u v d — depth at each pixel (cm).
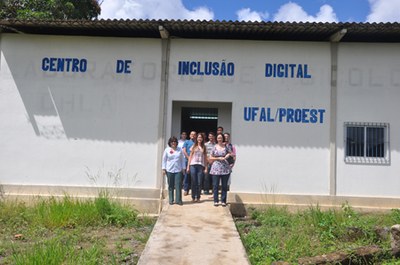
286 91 1011
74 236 752
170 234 671
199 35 1015
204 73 1024
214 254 582
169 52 1030
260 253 644
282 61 1018
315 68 1012
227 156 886
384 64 1006
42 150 1020
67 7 1803
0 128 1024
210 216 792
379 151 992
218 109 1078
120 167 1011
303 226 813
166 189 1000
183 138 1030
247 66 1021
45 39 1038
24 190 1008
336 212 886
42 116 1026
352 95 1003
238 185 997
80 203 903
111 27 964
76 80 1030
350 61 1009
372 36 977
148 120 1018
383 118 996
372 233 723
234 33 991
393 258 629
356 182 987
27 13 1617
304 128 1003
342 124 998
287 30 954
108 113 1022
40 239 732
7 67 1034
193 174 915
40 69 1034
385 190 982
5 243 704
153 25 941
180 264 540
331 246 688
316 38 1009
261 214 935
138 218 903
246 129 1009
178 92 1023
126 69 1028
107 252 662
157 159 1006
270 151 1002
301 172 995
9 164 1019
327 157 994
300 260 607
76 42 1037
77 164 1016
